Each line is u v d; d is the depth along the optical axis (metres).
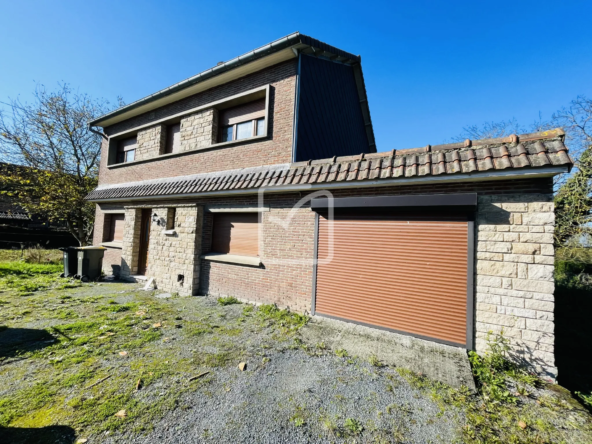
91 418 2.38
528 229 3.65
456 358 3.63
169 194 7.56
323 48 6.79
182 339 4.17
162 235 7.80
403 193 4.57
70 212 14.05
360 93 10.47
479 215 3.97
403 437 2.34
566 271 10.16
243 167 7.02
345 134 9.06
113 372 3.17
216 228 7.28
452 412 2.67
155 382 3.00
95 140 16.08
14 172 12.92
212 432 2.29
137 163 9.78
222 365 3.43
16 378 2.97
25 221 20.30
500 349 3.61
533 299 3.55
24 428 2.23
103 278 8.91
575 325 6.28
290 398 2.82
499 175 3.60
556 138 3.54
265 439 2.25
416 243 4.44
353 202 4.79
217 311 5.60
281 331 4.58
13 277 8.46
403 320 4.43
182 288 7.07
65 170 14.24
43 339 4.00
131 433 2.23
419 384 3.11
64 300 6.11
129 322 4.80
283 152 6.38
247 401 2.74
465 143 4.18
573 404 2.87
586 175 8.87
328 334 4.41
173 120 9.04
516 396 2.98
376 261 4.78
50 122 13.70
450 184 4.18
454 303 4.05
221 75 7.46
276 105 6.70
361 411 2.66
